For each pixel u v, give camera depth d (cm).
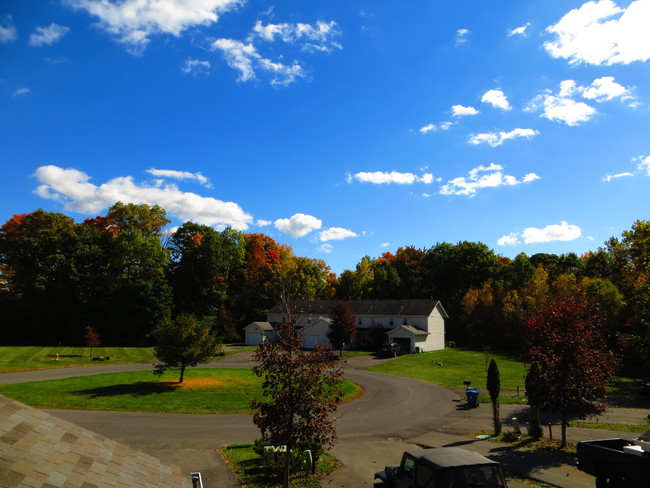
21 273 6412
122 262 6756
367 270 8988
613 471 1227
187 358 3412
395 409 2809
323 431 1125
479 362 5125
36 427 642
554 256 9050
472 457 945
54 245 6525
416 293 9088
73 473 571
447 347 7106
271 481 1380
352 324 5772
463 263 8469
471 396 2880
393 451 1817
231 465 1555
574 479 1397
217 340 3647
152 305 6712
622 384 3866
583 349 1734
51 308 6400
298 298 8550
